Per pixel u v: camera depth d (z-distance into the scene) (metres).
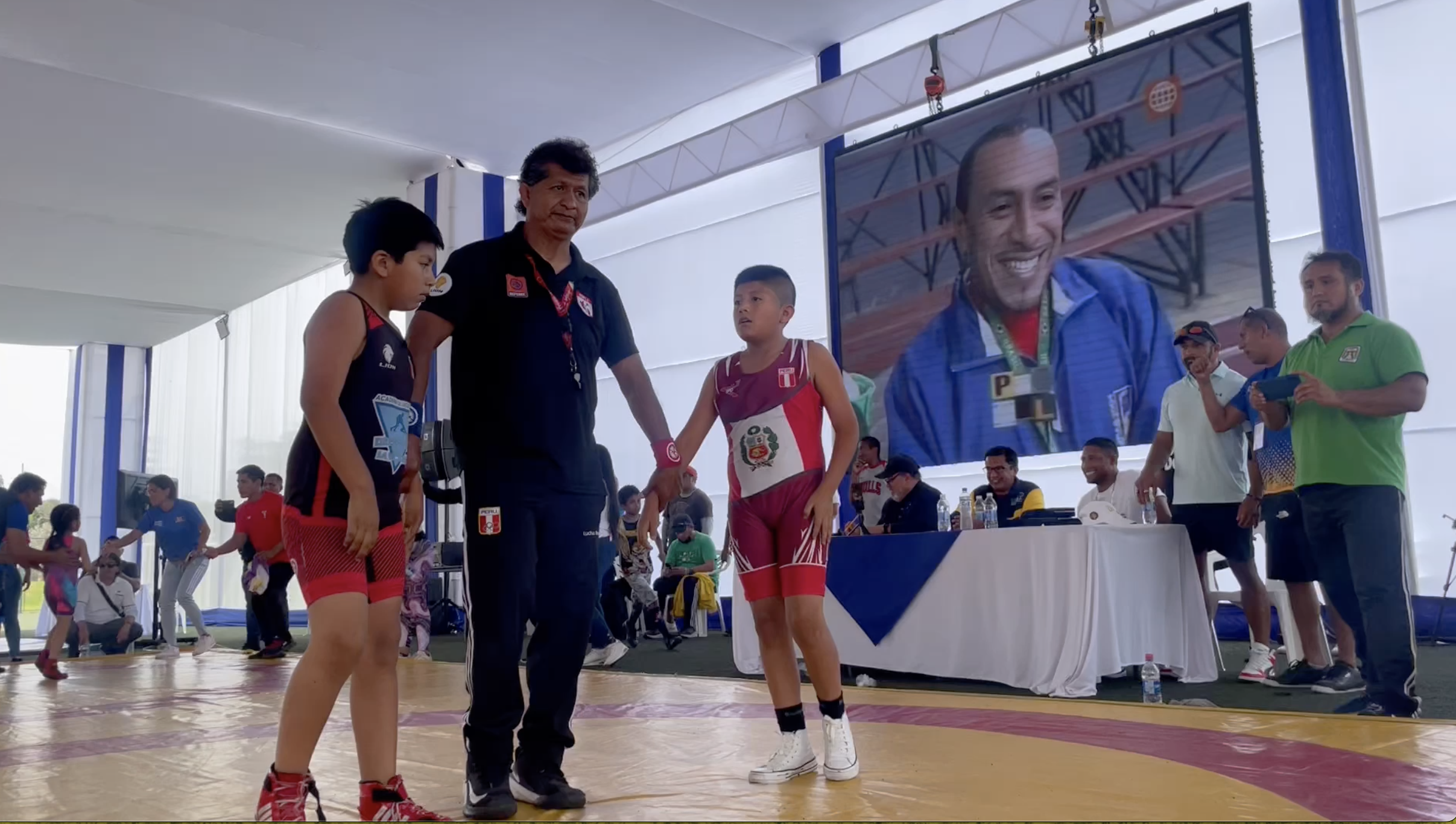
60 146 10.10
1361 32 6.64
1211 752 2.68
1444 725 3.11
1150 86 6.80
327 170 10.95
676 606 8.48
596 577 2.34
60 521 8.48
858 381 8.23
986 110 7.59
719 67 9.17
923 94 7.95
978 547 4.74
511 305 2.29
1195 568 4.82
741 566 2.60
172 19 8.00
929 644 4.90
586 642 2.30
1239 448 4.90
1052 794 2.16
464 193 10.95
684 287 10.34
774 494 2.56
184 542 8.41
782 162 9.50
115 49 8.41
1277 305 6.77
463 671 5.98
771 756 2.57
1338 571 3.72
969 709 3.72
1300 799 2.08
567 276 2.40
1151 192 6.77
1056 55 7.34
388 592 2.06
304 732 1.89
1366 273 6.27
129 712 4.36
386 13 8.02
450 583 10.69
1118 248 6.89
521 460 2.23
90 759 3.05
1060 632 4.37
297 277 14.22
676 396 10.36
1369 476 3.56
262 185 11.27
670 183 9.72
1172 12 6.90
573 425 2.32
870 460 7.10
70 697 5.04
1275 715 3.36
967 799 2.13
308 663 1.90
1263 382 3.97
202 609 15.53
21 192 11.17
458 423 2.28
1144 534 4.59
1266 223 6.27
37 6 7.71
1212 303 6.46
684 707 3.95
